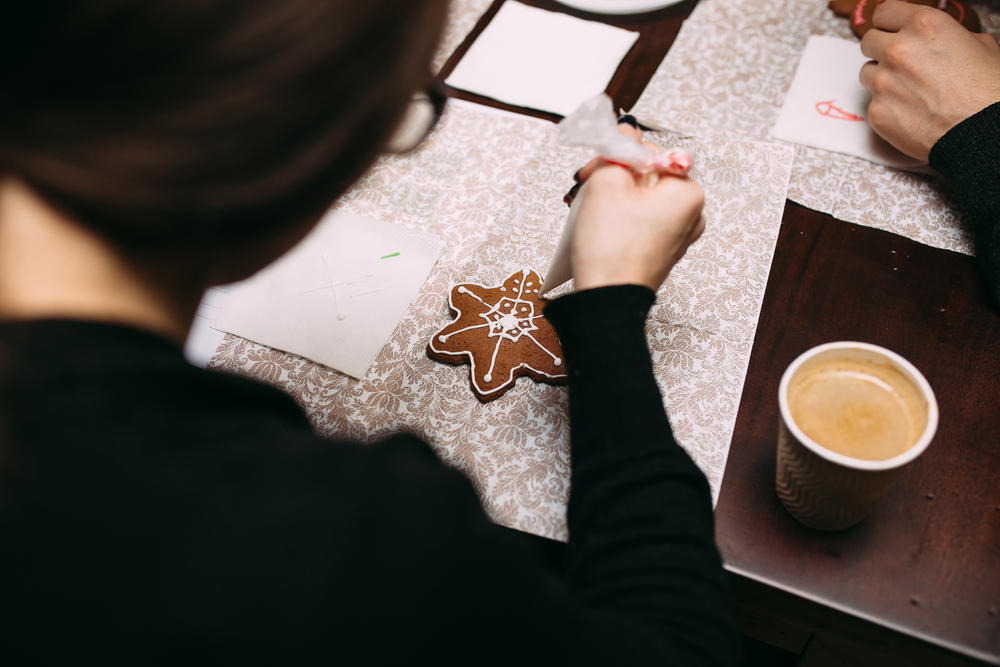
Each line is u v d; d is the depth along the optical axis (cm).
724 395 72
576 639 48
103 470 43
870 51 89
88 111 37
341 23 39
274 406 51
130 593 42
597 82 95
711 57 97
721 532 66
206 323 77
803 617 66
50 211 45
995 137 78
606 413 59
